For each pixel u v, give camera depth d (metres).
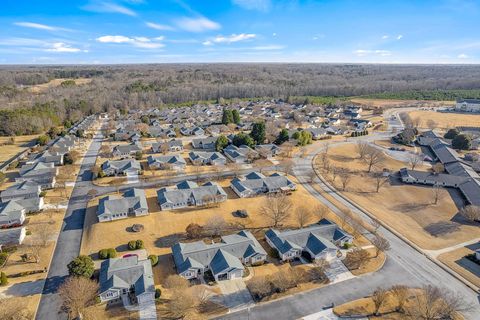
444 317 52.00
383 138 169.88
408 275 62.69
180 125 189.00
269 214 84.25
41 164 112.56
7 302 52.22
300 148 148.50
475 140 151.00
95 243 71.44
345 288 59.00
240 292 57.69
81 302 50.53
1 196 90.69
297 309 54.06
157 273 62.12
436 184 104.44
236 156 126.31
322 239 69.38
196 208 88.06
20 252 67.94
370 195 99.69
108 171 111.19
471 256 68.06
